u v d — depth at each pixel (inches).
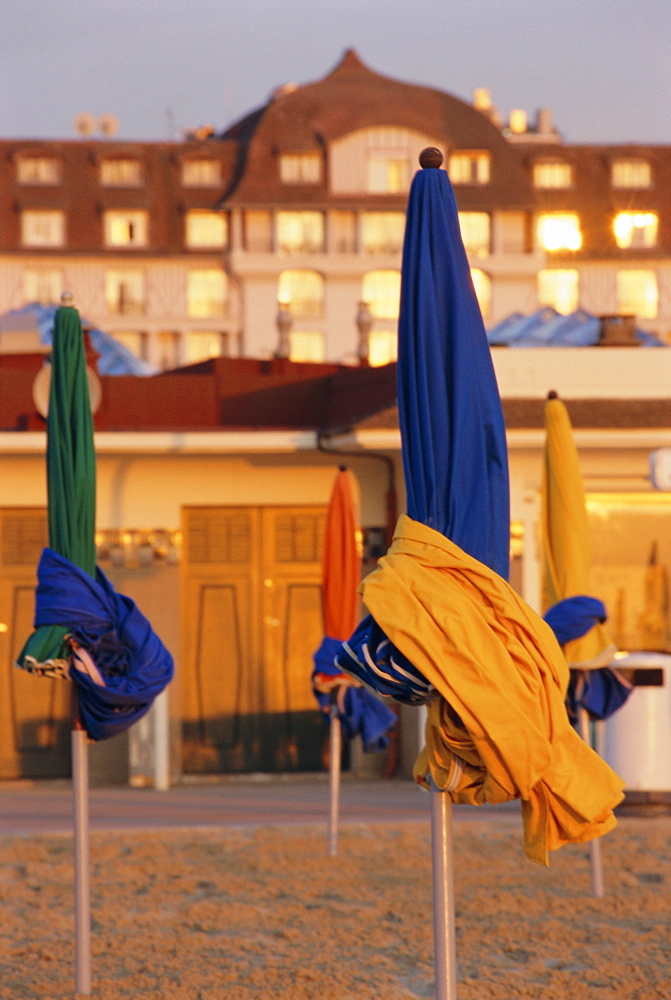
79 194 4397.1
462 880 530.3
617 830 624.7
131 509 825.5
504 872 542.9
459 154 4451.3
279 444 794.8
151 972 404.8
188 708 836.6
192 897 503.8
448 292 287.9
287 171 4397.1
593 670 515.2
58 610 371.9
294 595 847.1
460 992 386.9
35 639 374.0
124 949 430.3
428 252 288.7
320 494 842.2
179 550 828.0
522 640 275.4
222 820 649.6
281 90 4717.0
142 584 824.3
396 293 4421.8
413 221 290.7
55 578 374.3
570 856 572.7
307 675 847.7
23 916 471.8
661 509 816.9
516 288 4441.4
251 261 4360.2
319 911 477.4
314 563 847.1
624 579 812.0
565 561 507.5
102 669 379.2
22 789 796.0
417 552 277.0
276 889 514.9
